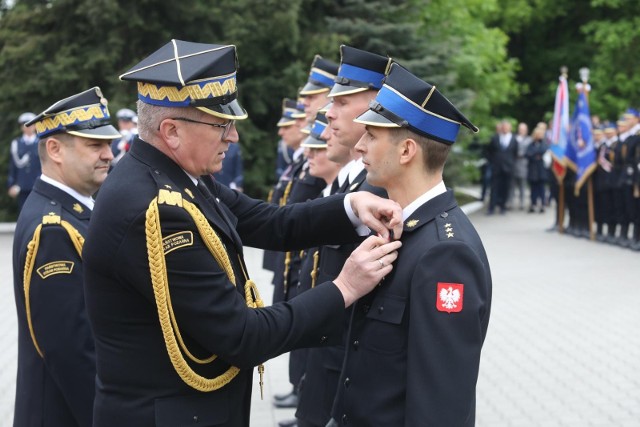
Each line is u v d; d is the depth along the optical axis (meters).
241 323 2.42
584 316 8.28
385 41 17.42
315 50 17.27
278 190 6.79
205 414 2.52
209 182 2.98
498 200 18.78
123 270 2.43
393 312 2.51
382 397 2.51
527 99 29.22
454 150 18.30
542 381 6.25
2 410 5.69
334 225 2.92
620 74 24.88
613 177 13.34
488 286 2.51
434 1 19.80
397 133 2.56
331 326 2.55
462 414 2.34
